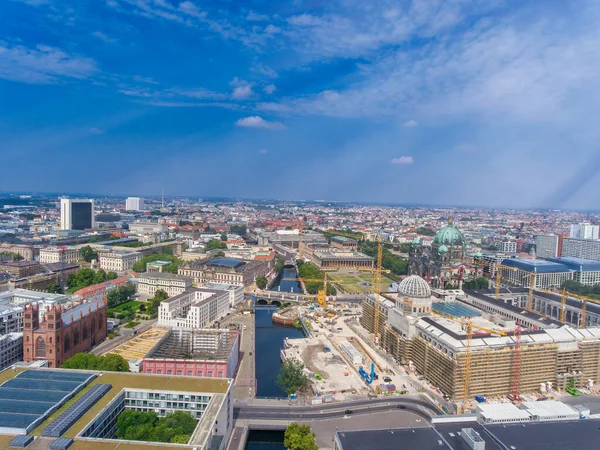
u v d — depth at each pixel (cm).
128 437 19938
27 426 18375
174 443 18600
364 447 19275
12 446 17362
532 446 19462
